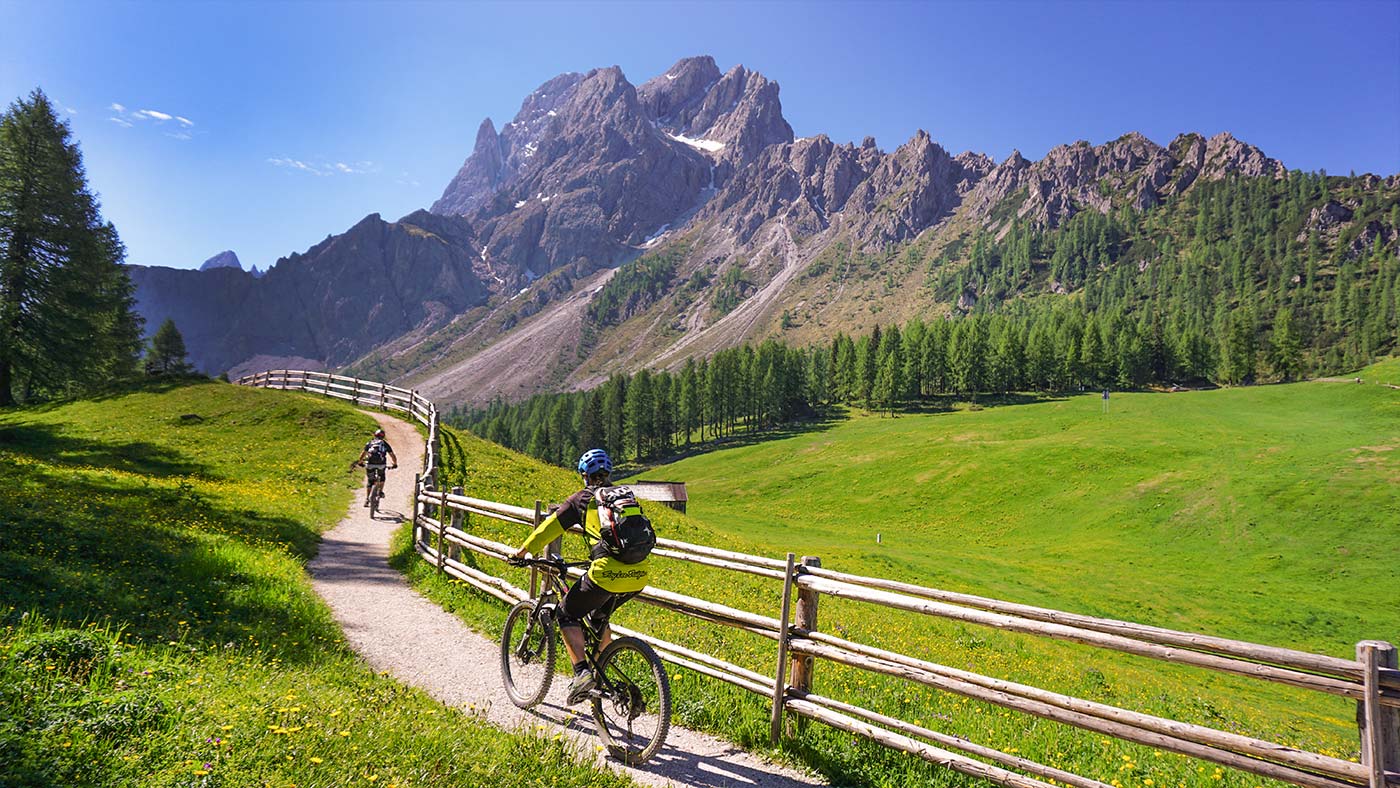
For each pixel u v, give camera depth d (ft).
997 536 248.11
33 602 23.35
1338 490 223.30
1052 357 573.74
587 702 24.91
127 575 31.32
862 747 21.25
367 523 68.69
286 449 107.04
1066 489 275.59
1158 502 245.65
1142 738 15.90
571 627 21.01
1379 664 13.00
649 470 492.95
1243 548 203.92
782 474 379.35
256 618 29.32
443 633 33.42
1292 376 592.60
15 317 145.18
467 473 97.55
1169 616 153.38
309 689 20.72
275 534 53.72
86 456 94.94
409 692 22.65
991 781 18.51
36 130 149.79
